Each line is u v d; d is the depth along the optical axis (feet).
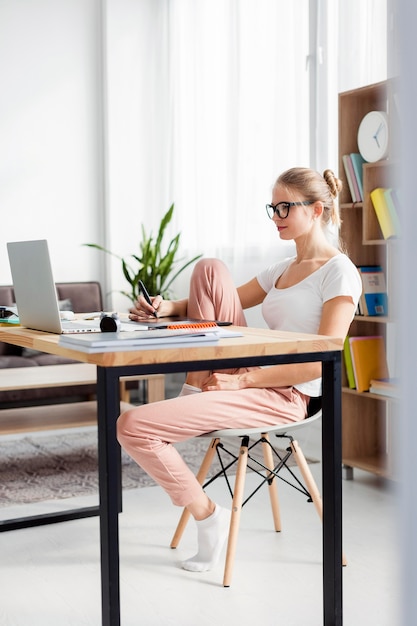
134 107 16.47
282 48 11.98
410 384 1.31
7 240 15.90
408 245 1.28
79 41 16.31
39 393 13.28
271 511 8.32
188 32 15.42
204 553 6.59
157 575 6.45
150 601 5.90
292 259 7.42
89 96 16.48
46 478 9.91
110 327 5.12
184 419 5.65
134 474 10.07
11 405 13.17
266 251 12.95
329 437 5.23
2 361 13.35
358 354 9.43
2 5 15.60
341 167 9.72
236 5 13.34
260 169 12.95
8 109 15.78
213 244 14.74
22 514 8.38
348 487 9.36
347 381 9.80
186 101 15.64
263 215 12.96
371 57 9.71
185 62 15.60
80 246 16.56
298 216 6.67
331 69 10.89
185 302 7.28
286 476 9.76
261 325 13.50
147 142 16.63
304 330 6.56
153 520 8.07
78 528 7.88
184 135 15.74
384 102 9.11
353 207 9.64
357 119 9.73
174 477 5.81
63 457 11.07
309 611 5.71
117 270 16.52
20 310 6.16
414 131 1.26
